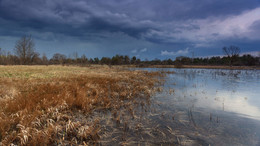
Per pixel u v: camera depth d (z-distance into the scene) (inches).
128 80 578.6
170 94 391.9
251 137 165.8
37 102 245.6
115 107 269.1
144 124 202.8
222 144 151.9
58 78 533.3
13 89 316.5
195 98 350.0
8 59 1835.6
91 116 228.2
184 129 187.3
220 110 262.1
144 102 312.8
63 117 209.9
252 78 801.6
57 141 151.7
